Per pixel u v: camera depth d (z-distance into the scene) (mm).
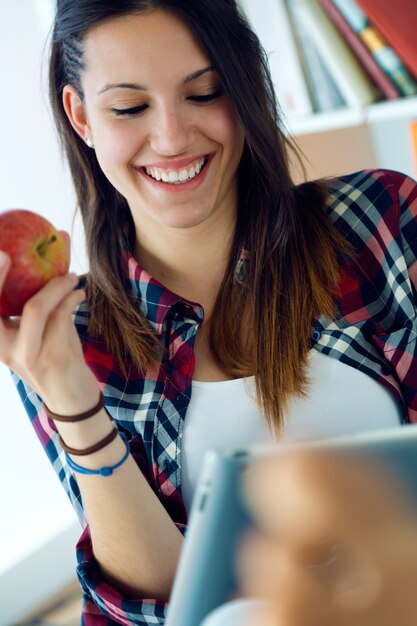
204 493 526
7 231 909
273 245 1259
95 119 1196
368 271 1293
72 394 985
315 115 2047
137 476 1094
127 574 1113
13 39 2648
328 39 1954
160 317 1259
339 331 1242
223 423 1230
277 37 2039
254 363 1227
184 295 1312
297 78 2047
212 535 506
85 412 1002
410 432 513
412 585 452
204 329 1292
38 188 2750
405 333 1246
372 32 1884
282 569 480
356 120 1964
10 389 2648
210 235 1264
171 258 1287
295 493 498
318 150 2201
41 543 2645
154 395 1257
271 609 470
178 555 1108
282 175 1247
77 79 1213
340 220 1313
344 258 1285
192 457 1233
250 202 1272
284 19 2002
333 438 522
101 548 1120
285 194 1254
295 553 482
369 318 1271
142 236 1302
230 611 478
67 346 947
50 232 939
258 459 528
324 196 1330
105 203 1334
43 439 1294
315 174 2215
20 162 2701
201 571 499
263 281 1244
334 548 475
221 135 1168
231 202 1263
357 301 1275
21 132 2695
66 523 2738
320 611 461
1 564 2549
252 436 1226
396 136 2217
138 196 1231
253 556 490
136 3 1105
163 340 1268
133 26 1114
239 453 533
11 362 950
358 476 496
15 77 2666
